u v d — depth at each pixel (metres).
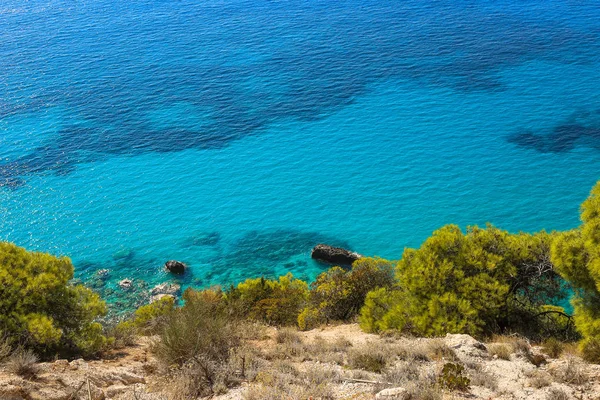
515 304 19.11
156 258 45.25
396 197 54.53
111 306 37.75
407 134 67.38
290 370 11.39
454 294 18.02
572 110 70.50
